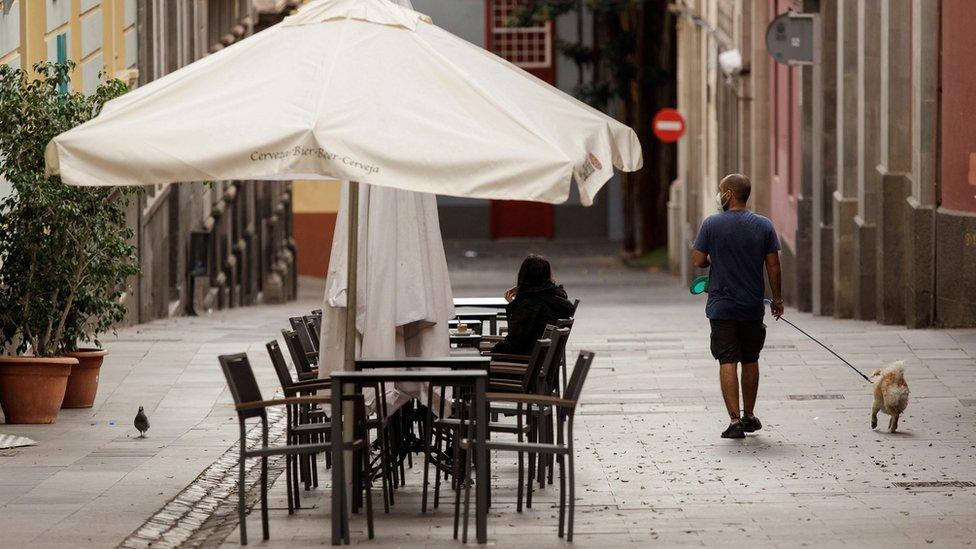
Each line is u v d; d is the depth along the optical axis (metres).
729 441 35.38
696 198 135.12
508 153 23.59
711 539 25.09
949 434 35.50
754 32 97.75
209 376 47.97
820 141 72.88
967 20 54.88
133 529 25.61
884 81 62.41
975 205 55.12
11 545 24.28
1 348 39.41
